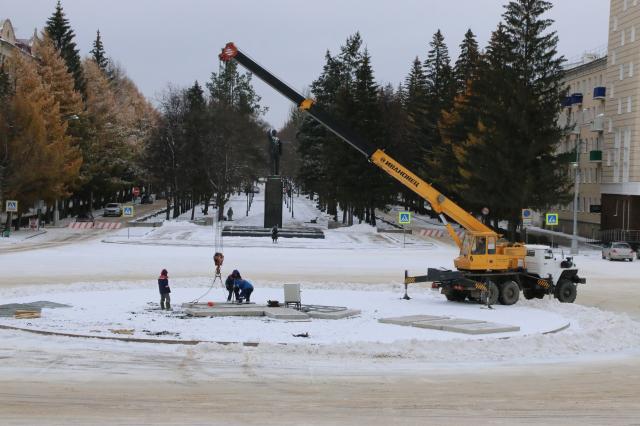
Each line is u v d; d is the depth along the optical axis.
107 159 92.62
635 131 73.19
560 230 93.31
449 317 25.23
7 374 15.67
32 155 68.56
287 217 107.19
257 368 16.91
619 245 58.25
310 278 38.91
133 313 24.67
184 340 19.61
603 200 79.88
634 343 21.95
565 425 13.02
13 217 82.81
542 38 68.69
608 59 80.12
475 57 87.56
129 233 69.94
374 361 18.05
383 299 30.67
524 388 15.70
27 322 22.28
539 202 67.75
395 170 30.94
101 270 40.41
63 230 75.62
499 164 66.94
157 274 38.84
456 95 89.00
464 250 31.05
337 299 30.11
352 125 81.81
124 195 136.75
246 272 40.94
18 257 47.31
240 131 94.19
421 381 16.08
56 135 72.81
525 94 66.88
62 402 13.66
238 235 67.75
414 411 13.66
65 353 17.95
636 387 16.08
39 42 85.38
